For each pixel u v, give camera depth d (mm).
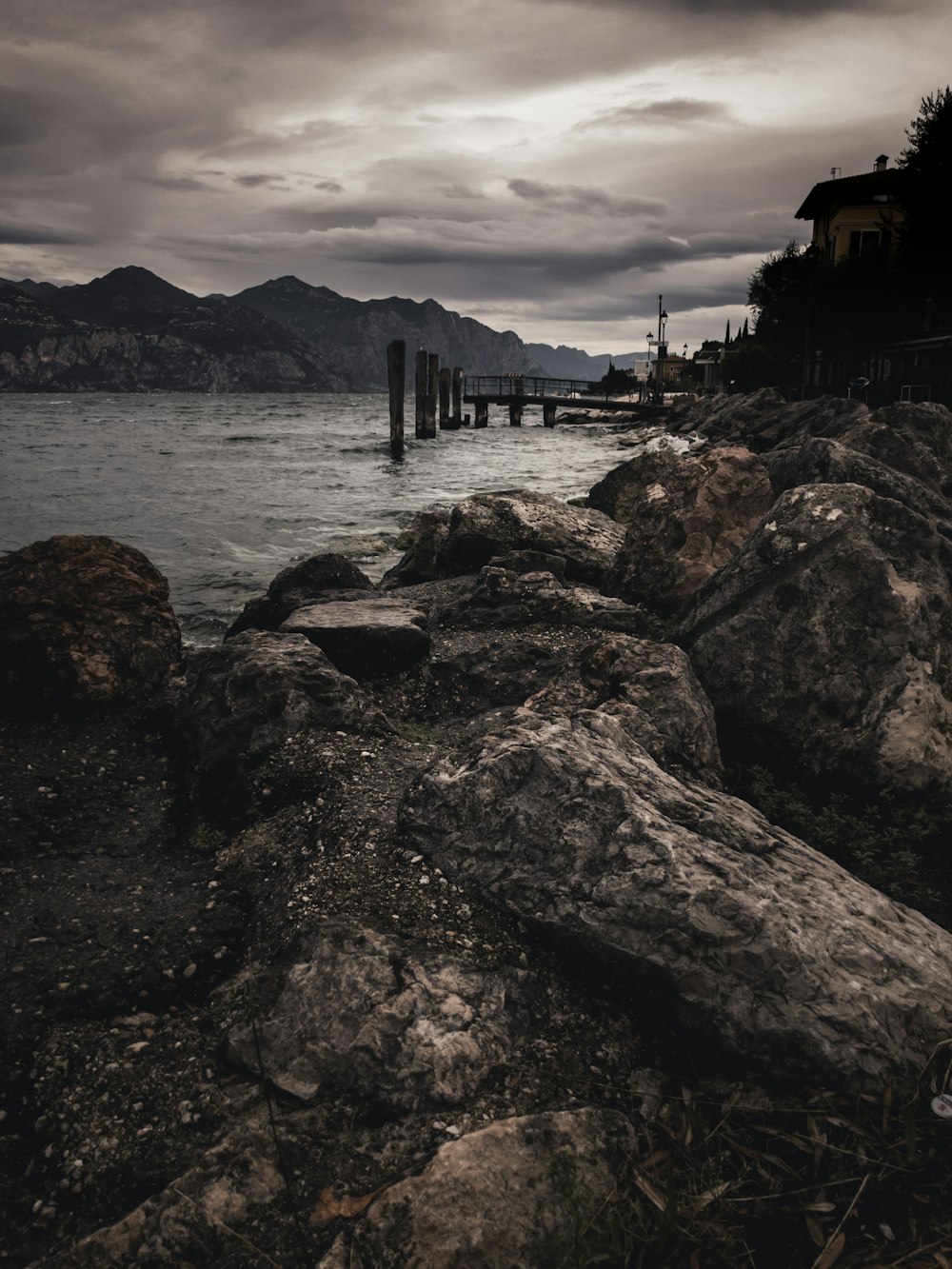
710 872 3883
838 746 6141
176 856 5188
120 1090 3445
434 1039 3408
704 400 46375
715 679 6660
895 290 38250
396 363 38719
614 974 3818
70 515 21844
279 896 4543
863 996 3570
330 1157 3078
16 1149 3301
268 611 10344
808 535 6801
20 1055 3695
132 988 4059
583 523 11758
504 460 39281
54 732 6613
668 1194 2996
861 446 10852
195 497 25609
